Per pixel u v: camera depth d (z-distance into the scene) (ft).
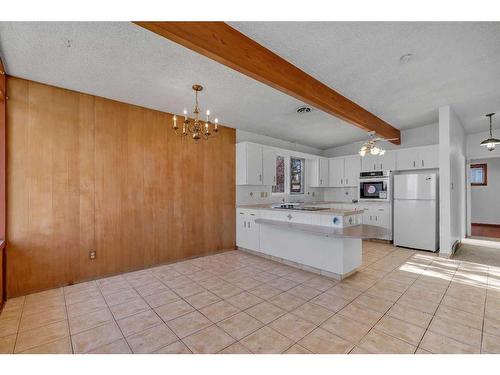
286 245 12.57
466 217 19.86
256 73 7.39
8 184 8.59
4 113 8.41
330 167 21.35
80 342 6.23
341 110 11.19
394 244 16.30
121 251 11.12
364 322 7.07
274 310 7.80
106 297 8.75
